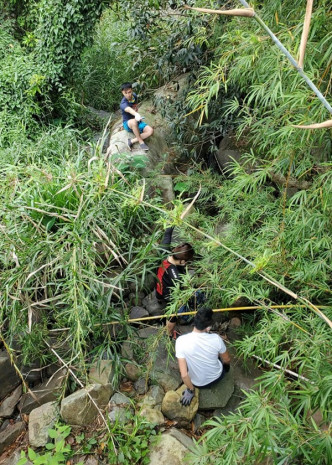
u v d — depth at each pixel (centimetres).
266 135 316
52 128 564
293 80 268
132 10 535
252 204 360
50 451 320
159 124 550
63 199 368
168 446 303
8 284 325
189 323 382
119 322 337
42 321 356
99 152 390
